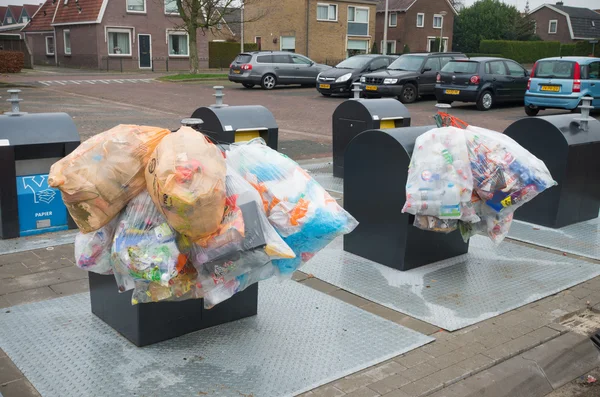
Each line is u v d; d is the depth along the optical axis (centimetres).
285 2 3931
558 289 473
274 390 321
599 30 6106
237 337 379
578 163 629
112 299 376
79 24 3647
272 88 2406
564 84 1527
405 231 492
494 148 457
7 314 401
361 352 366
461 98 1767
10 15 6694
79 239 329
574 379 365
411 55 2011
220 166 303
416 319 417
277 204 337
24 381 320
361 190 521
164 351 357
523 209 655
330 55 4012
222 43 3950
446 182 446
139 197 313
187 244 312
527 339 392
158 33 3728
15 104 566
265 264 341
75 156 306
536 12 6178
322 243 351
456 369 352
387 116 789
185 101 1855
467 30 5388
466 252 552
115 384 320
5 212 552
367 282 480
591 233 617
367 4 4119
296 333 388
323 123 1452
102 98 1917
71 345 361
